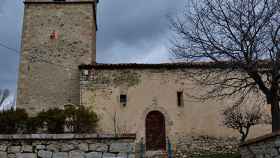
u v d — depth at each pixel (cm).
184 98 1666
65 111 1537
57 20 1953
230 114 1566
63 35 1922
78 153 619
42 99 1783
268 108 1636
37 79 1820
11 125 1482
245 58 1095
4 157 616
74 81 1825
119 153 617
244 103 1630
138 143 1370
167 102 1658
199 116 1639
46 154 620
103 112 1636
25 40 1894
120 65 1694
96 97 1659
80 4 1997
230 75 1537
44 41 1902
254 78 1117
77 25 1948
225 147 1593
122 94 1669
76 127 1520
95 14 2153
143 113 1639
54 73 1839
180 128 1619
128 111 1641
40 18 1952
